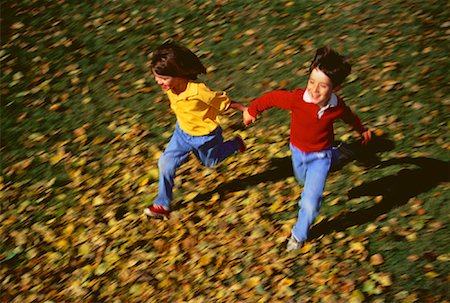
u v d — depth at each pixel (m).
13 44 9.34
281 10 8.91
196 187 6.43
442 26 7.91
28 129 7.73
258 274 5.37
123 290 5.57
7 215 6.61
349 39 8.05
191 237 5.88
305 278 5.23
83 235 6.19
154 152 7.00
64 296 5.66
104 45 9.03
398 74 7.26
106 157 7.09
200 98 5.16
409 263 5.15
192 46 8.61
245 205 6.08
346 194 5.95
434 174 5.91
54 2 10.15
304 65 7.78
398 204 5.72
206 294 5.32
